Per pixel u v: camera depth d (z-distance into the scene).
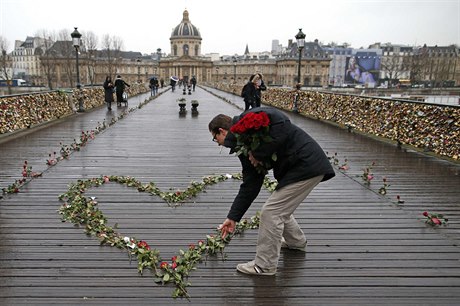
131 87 32.53
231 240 4.14
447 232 4.45
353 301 3.11
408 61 105.88
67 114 16.25
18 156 8.09
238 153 3.00
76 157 8.09
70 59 81.25
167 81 108.88
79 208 4.86
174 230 4.39
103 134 11.22
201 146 9.49
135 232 4.32
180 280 3.29
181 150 8.98
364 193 5.87
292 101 19.38
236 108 20.73
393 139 10.13
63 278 3.36
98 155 8.33
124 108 19.91
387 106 10.52
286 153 3.20
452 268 3.64
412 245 4.11
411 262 3.74
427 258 3.82
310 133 11.84
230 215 3.30
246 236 4.24
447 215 4.99
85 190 5.80
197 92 43.56
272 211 3.33
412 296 3.19
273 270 3.46
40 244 3.96
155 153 8.61
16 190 5.63
